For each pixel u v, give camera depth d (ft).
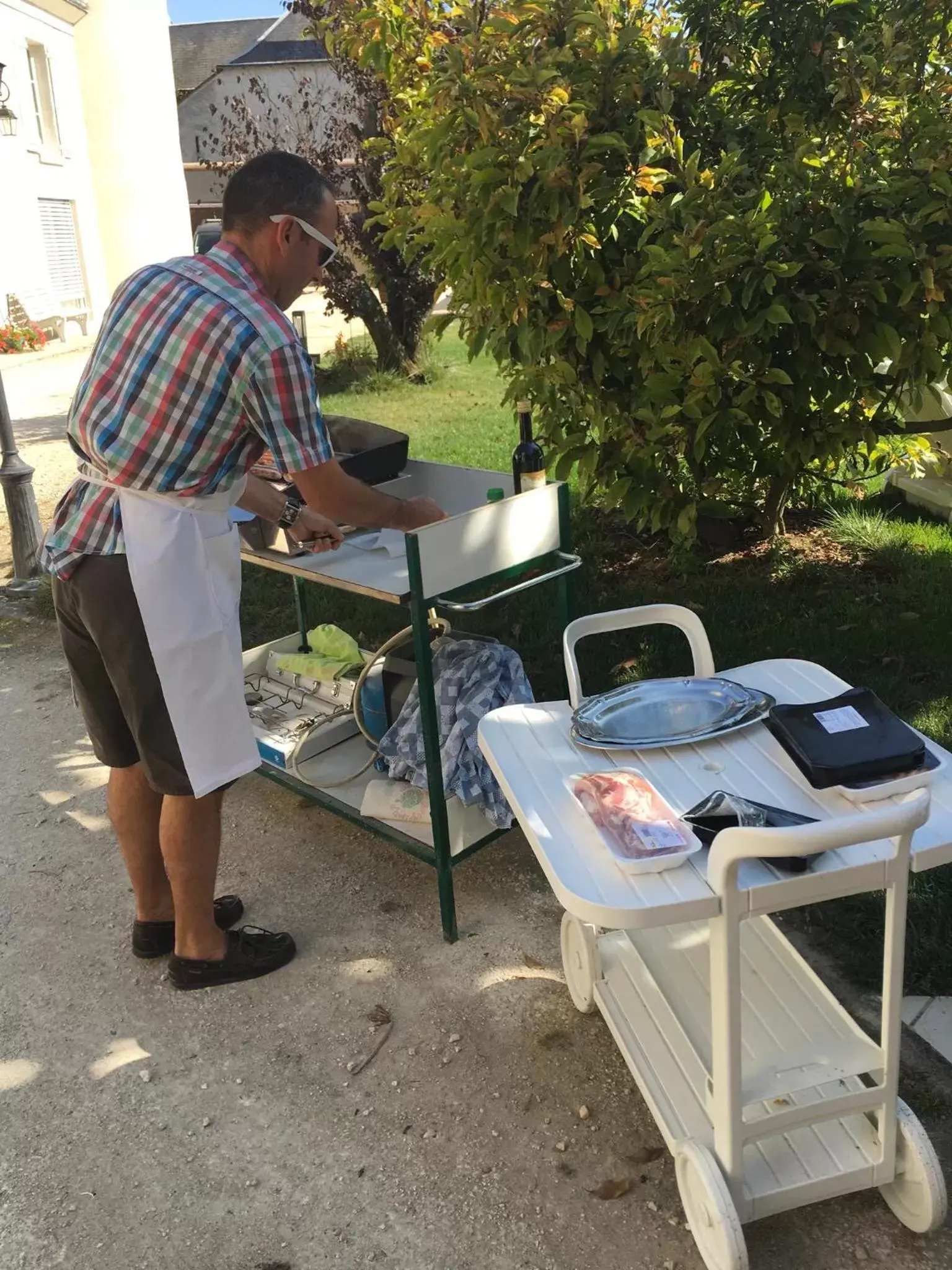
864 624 13.07
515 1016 8.04
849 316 10.82
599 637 13.46
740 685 7.20
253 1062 7.77
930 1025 7.47
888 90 11.27
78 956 9.14
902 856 5.20
